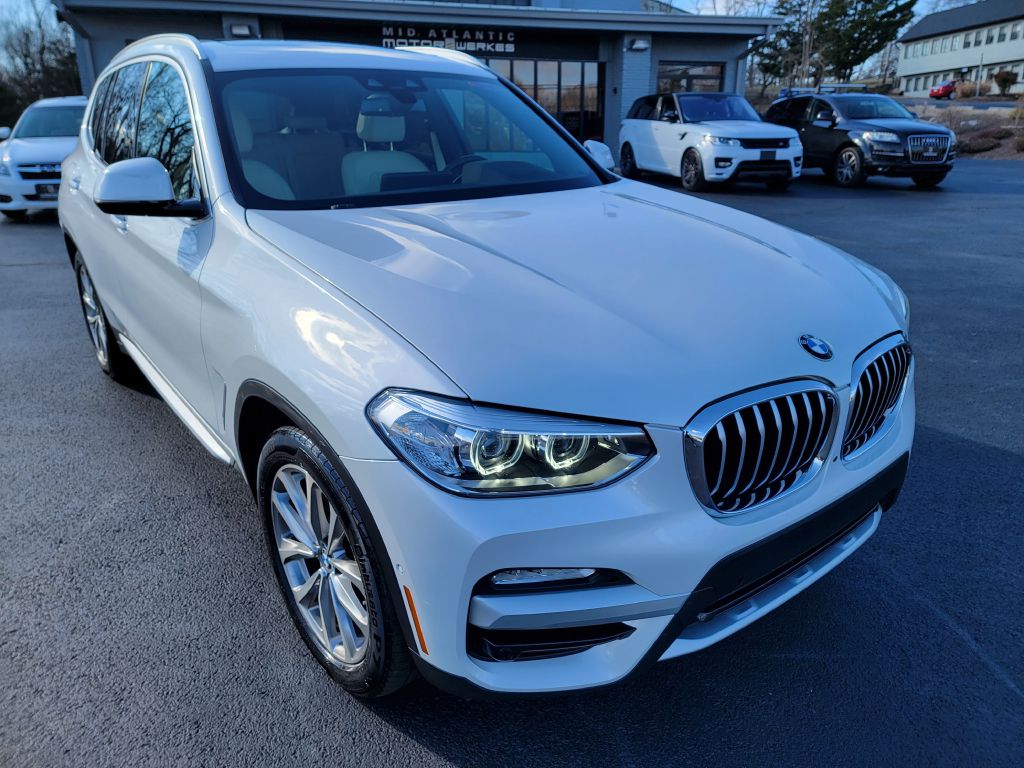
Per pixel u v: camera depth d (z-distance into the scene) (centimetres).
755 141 1355
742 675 238
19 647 245
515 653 183
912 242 924
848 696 230
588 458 173
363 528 185
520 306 196
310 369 192
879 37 5131
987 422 422
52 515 322
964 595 277
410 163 308
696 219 284
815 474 206
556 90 1958
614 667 187
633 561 174
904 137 1395
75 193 422
